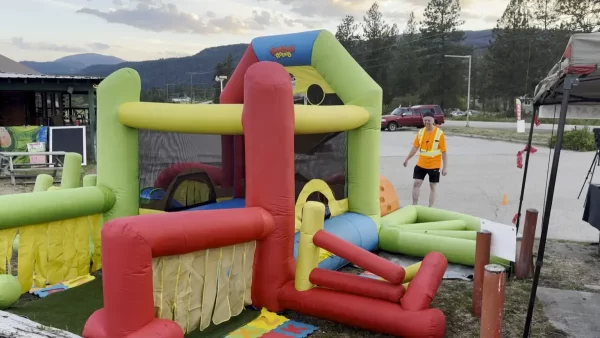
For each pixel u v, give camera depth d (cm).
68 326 415
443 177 1323
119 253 328
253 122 425
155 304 358
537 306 475
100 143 558
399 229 617
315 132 506
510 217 863
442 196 1060
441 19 6344
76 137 1517
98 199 534
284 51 633
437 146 809
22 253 479
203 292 394
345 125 546
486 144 2270
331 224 562
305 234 431
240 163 623
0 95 1706
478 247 446
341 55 611
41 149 1470
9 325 330
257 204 432
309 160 556
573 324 439
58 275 511
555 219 852
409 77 6706
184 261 374
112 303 332
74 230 523
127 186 552
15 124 1734
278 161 426
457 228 665
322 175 580
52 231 502
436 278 410
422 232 613
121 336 331
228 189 627
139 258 331
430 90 6431
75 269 525
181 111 491
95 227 550
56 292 487
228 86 693
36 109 1767
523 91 5803
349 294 419
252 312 439
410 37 7062
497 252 446
